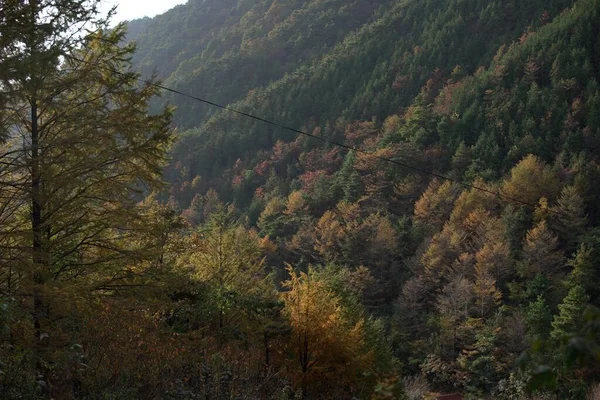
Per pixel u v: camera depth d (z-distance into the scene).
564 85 100.81
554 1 144.00
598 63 109.12
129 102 9.15
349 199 90.12
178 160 137.50
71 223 8.77
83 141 8.34
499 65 116.06
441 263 61.09
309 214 90.69
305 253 76.88
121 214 9.02
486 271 54.00
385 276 66.38
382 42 164.38
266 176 123.88
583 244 55.44
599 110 91.06
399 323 53.00
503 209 72.19
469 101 110.81
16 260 7.64
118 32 9.52
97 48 9.37
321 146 126.75
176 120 180.25
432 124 102.81
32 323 7.53
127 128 8.60
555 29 117.94
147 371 8.51
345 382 16.55
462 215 70.75
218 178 129.12
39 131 8.75
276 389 11.62
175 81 194.25
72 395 7.09
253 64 199.00
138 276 9.62
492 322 45.66
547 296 52.19
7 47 7.52
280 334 16.02
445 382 42.91
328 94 148.50
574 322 38.06
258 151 132.88
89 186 8.66
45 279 8.22
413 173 91.44
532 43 118.00
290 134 137.75
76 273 9.45
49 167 8.09
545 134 91.56
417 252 66.25
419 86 139.88
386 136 103.94
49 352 6.89
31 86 7.42
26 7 7.62
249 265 18.12
